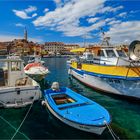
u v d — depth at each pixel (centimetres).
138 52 1172
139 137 730
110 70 1257
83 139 710
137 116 953
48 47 15962
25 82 1205
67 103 956
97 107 868
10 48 9888
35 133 766
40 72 1808
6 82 1195
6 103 973
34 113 983
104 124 688
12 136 742
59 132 771
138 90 1121
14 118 915
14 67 1170
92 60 1681
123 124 854
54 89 1138
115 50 1463
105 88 1338
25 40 12575
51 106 895
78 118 737
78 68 1838
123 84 1177
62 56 11975
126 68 1162
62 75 2566
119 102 1182
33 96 1053
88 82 1562
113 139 707
